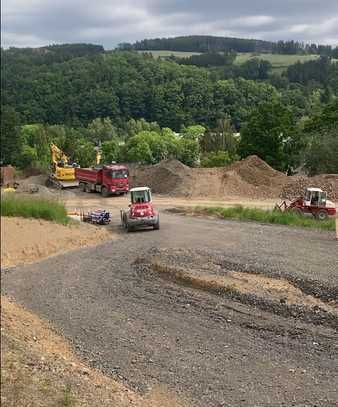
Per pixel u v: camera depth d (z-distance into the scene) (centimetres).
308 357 1238
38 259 2542
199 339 1386
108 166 4984
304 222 3300
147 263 2223
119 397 1038
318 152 5819
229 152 8644
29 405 932
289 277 1888
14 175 6612
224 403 1043
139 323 1533
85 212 4019
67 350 1352
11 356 1180
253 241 2656
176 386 1127
